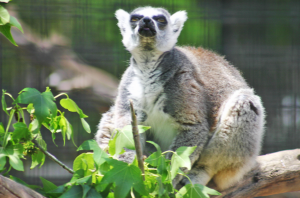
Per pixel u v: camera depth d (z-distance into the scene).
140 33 8.22
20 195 5.00
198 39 17.55
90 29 17.19
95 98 15.97
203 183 8.07
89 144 5.48
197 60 9.17
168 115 8.32
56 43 16.62
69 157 14.99
